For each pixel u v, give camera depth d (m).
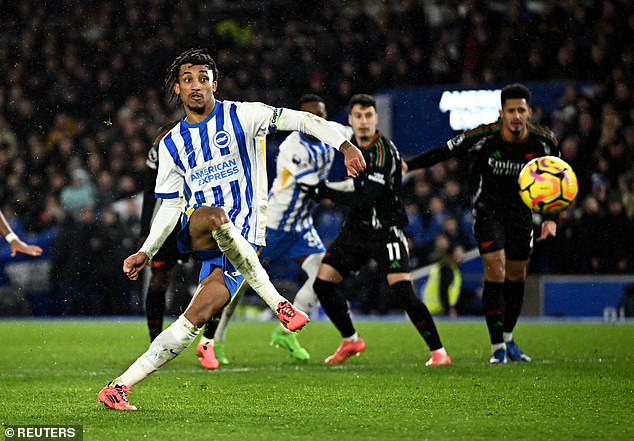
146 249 13.67
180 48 49.91
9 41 51.25
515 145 20.23
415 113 42.91
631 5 46.38
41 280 39.81
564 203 18.81
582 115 41.00
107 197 43.91
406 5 48.31
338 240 20.95
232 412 13.32
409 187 41.88
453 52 46.94
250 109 13.66
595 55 45.22
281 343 21.55
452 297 38.09
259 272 13.05
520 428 11.97
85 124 48.22
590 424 12.28
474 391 15.60
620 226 38.34
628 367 19.36
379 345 25.52
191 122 13.73
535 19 47.03
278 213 22.33
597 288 37.75
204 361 20.06
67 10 51.50
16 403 14.30
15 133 48.88
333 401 14.48
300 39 49.72
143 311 39.34
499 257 20.48
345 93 47.09
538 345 24.92
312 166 21.44
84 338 28.03
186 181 13.71
